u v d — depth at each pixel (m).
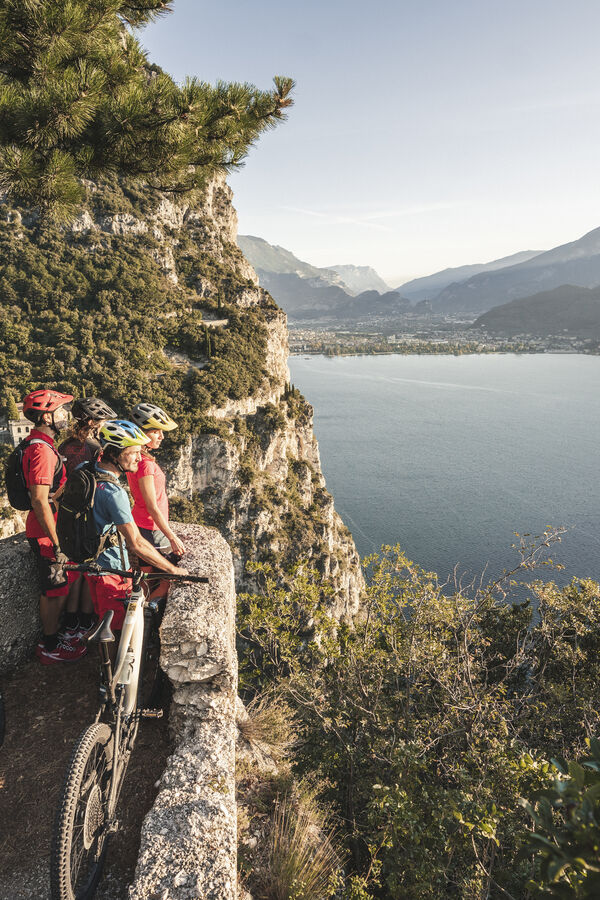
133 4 6.18
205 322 127.00
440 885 4.43
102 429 3.41
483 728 6.16
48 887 2.67
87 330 106.69
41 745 3.53
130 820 3.09
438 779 6.04
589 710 7.52
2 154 4.46
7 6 4.43
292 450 119.19
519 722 7.34
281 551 96.38
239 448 96.50
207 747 3.29
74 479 3.36
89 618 4.36
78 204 4.96
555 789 1.89
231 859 2.66
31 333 106.12
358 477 162.00
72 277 116.88
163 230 142.38
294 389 131.62
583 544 117.06
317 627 8.02
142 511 3.94
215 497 92.94
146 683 4.02
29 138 4.54
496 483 158.00
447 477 162.38
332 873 4.07
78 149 5.03
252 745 5.55
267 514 95.50
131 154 5.30
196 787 3.03
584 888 1.80
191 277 140.25
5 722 3.65
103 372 98.69
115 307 117.00
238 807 4.45
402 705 7.09
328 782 6.04
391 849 4.57
